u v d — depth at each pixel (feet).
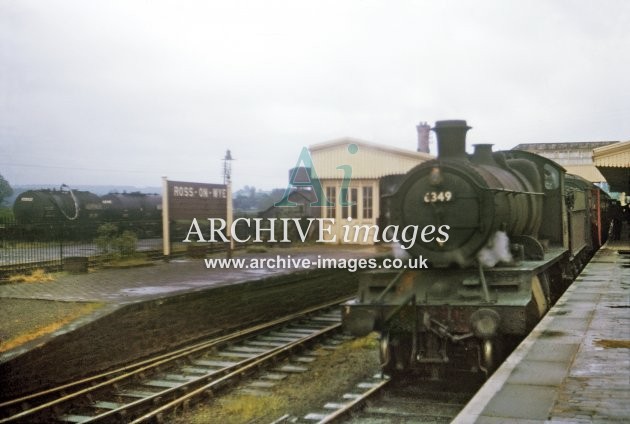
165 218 62.28
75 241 87.25
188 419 27.07
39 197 92.63
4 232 81.35
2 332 30.83
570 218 46.24
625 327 29.43
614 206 105.60
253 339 41.96
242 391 31.12
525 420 17.44
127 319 34.73
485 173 32.09
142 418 25.77
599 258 64.18
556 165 42.16
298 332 44.47
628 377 21.39
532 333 28.32
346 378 32.71
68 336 30.04
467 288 30.58
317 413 26.99
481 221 30.86
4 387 26.40
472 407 18.57
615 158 58.39
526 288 29.68
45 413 26.48
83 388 30.07
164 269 55.47
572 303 36.19
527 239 35.09
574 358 23.97
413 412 26.61
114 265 57.98
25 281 47.70
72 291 41.60
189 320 39.99
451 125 33.47
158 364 33.60
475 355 30.63
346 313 30.73
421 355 30.40
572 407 18.45
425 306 29.78
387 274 32.01
